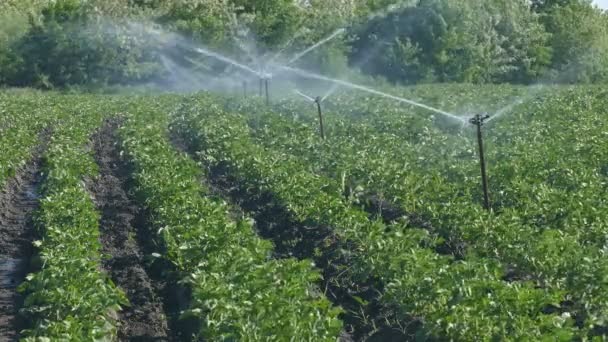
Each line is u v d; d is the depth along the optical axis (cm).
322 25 6850
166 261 1745
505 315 1187
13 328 1504
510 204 1936
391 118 3403
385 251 1509
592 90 4569
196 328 1443
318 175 2248
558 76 7562
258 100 4291
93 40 6912
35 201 2527
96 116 3950
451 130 3431
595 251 1446
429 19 6812
